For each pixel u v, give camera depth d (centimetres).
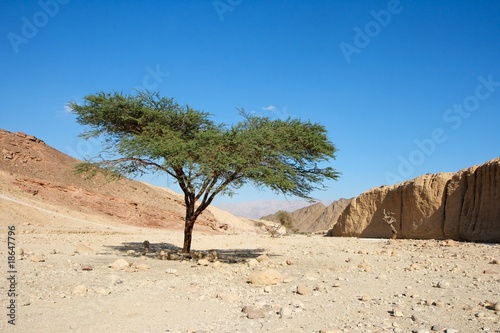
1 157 5984
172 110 1973
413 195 3753
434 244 2728
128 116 1905
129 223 5959
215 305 944
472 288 1133
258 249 2680
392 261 1855
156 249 2434
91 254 1917
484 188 3027
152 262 1702
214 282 1238
